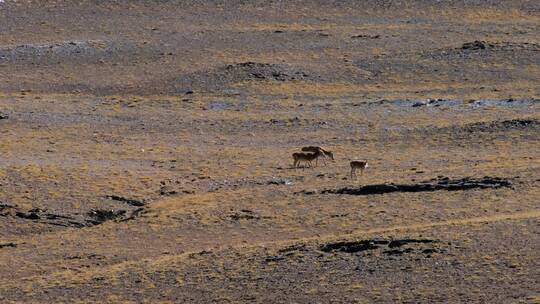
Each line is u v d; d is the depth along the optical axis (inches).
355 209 3786.9
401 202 3818.9
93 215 4099.4
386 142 5369.1
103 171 4677.7
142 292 2920.8
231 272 2989.7
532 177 4045.3
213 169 4783.5
